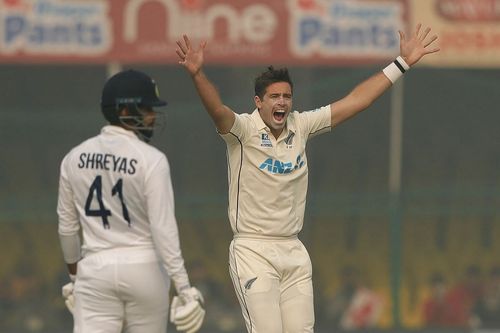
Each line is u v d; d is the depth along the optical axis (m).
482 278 57.19
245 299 21.45
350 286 56.84
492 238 57.28
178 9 54.00
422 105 59.34
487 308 57.06
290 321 21.64
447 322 56.75
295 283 21.81
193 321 20.66
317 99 57.31
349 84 57.19
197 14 54.03
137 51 53.97
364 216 56.53
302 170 21.77
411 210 56.00
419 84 59.31
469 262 57.28
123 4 53.84
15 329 55.38
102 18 53.84
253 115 21.64
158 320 21.39
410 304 56.91
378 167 58.66
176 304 20.83
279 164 21.44
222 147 58.22
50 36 53.81
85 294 21.20
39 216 55.00
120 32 53.88
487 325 56.97
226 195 57.28
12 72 58.41
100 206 21.12
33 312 55.56
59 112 58.62
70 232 21.94
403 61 22.55
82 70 58.94
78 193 21.36
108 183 21.02
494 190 56.75
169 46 54.03
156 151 21.09
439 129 59.34
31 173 57.28
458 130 59.22
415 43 22.69
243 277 21.48
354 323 56.59
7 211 54.72
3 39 53.62
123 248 21.09
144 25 53.94
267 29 54.28
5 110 58.28
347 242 56.97
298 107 57.12
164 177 20.83
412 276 57.06
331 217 56.88
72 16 53.81
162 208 20.67
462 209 56.53
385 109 58.81
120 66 58.59
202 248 55.88
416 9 55.06
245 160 21.45
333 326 56.69
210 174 58.16
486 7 55.41
